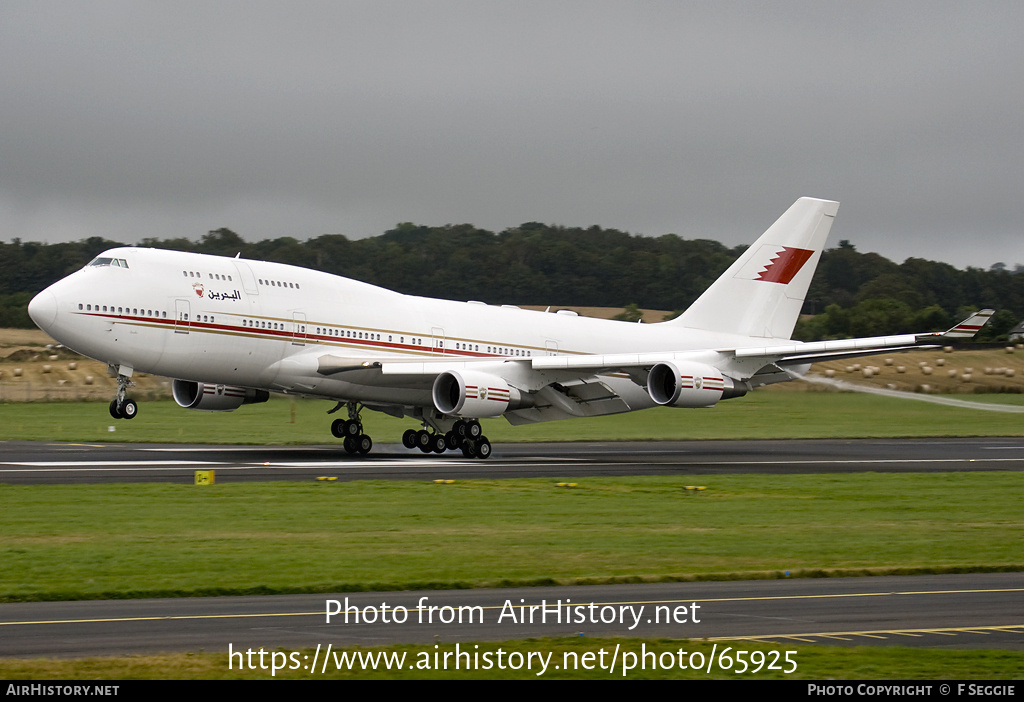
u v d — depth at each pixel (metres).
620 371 120.56
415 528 64.06
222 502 73.56
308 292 118.06
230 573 49.34
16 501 72.56
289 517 67.56
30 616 40.97
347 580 48.09
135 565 51.03
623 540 60.44
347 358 118.06
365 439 122.50
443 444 125.44
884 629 39.62
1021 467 110.88
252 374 114.38
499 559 53.84
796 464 112.44
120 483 83.81
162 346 107.38
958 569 52.47
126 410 110.00
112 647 36.28
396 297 126.75
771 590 47.06
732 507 76.06
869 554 56.69
